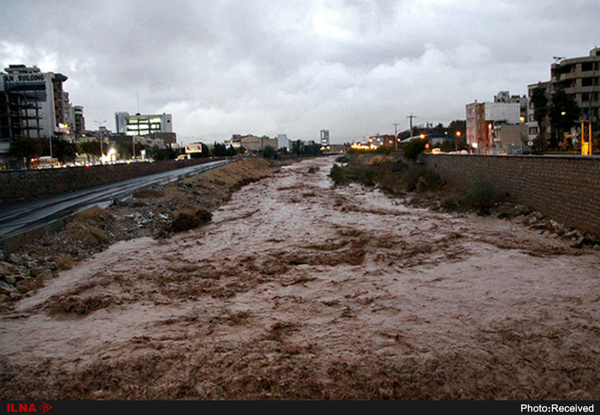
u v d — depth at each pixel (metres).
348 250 17.08
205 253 17.47
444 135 104.06
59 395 7.15
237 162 83.94
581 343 8.57
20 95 87.50
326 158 196.50
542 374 7.54
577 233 17.66
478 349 8.40
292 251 17.36
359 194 40.19
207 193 38.88
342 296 11.84
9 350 8.84
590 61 61.91
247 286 13.02
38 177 31.14
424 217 25.25
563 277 12.85
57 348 8.91
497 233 19.56
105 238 19.53
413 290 12.16
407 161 56.72
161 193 31.88
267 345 8.78
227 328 9.80
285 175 77.50
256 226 23.84
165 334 9.48
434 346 8.58
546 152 54.62
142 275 14.27
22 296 12.30
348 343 8.82
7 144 71.50
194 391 7.19
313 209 30.38
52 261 15.42
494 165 28.77
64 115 108.31
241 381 7.42
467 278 13.13
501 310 10.44
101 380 7.56
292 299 11.70
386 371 7.65
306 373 7.64
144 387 7.35
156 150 114.75
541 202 22.17
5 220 20.45
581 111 61.50
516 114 83.50
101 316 10.73
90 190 36.09
